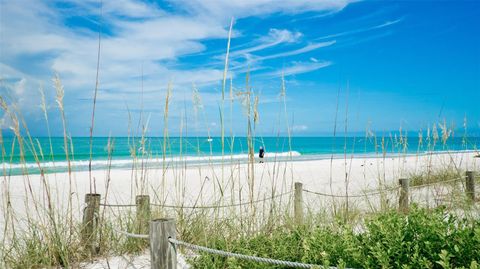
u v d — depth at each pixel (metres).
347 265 2.93
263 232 4.37
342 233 3.48
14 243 3.95
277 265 3.44
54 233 4.03
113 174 15.39
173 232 2.99
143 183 4.74
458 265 2.59
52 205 4.13
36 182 12.74
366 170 16.14
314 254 3.14
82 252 4.20
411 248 2.86
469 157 15.98
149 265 4.05
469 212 4.66
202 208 4.64
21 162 4.00
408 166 15.54
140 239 4.44
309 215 5.16
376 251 2.89
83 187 11.86
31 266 3.83
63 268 3.93
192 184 11.80
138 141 4.75
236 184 11.16
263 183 12.20
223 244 4.02
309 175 14.95
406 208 6.12
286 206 5.25
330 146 59.16
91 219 4.28
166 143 4.77
